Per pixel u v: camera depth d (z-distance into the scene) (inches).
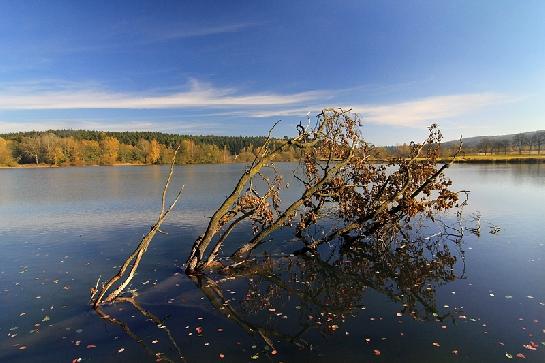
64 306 527.5
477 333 424.8
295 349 400.8
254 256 780.0
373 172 837.8
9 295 569.0
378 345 404.8
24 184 2736.2
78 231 1042.7
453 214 1197.1
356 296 561.0
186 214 1289.4
